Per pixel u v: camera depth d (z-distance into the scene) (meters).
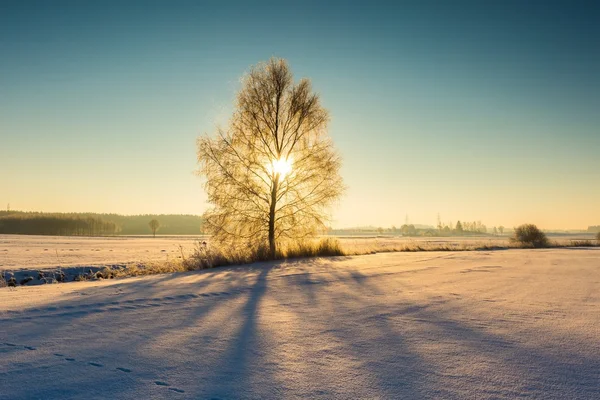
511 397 2.88
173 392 2.99
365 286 9.25
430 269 13.44
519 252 26.86
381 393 2.98
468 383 3.17
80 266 19.14
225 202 18.45
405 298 7.55
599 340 4.50
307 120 20.53
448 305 6.78
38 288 9.26
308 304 6.92
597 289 8.79
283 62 20.67
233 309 6.45
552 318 5.73
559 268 14.08
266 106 20.12
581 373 3.40
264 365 3.65
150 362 3.72
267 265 15.20
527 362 3.71
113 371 3.46
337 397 2.90
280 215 19.77
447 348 4.20
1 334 4.79
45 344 4.34
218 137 19.00
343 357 3.89
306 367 3.59
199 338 4.62
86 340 4.52
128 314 6.03
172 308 6.53
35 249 35.38
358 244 31.34
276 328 5.12
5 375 3.34
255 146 19.62
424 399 2.86
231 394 2.96
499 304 6.88
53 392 2.98
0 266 19.11
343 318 5.74
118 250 36.00
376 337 4.67
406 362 3.73
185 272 13.35
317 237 21.28
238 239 18.92
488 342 4.43
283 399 2.87
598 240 49.50
